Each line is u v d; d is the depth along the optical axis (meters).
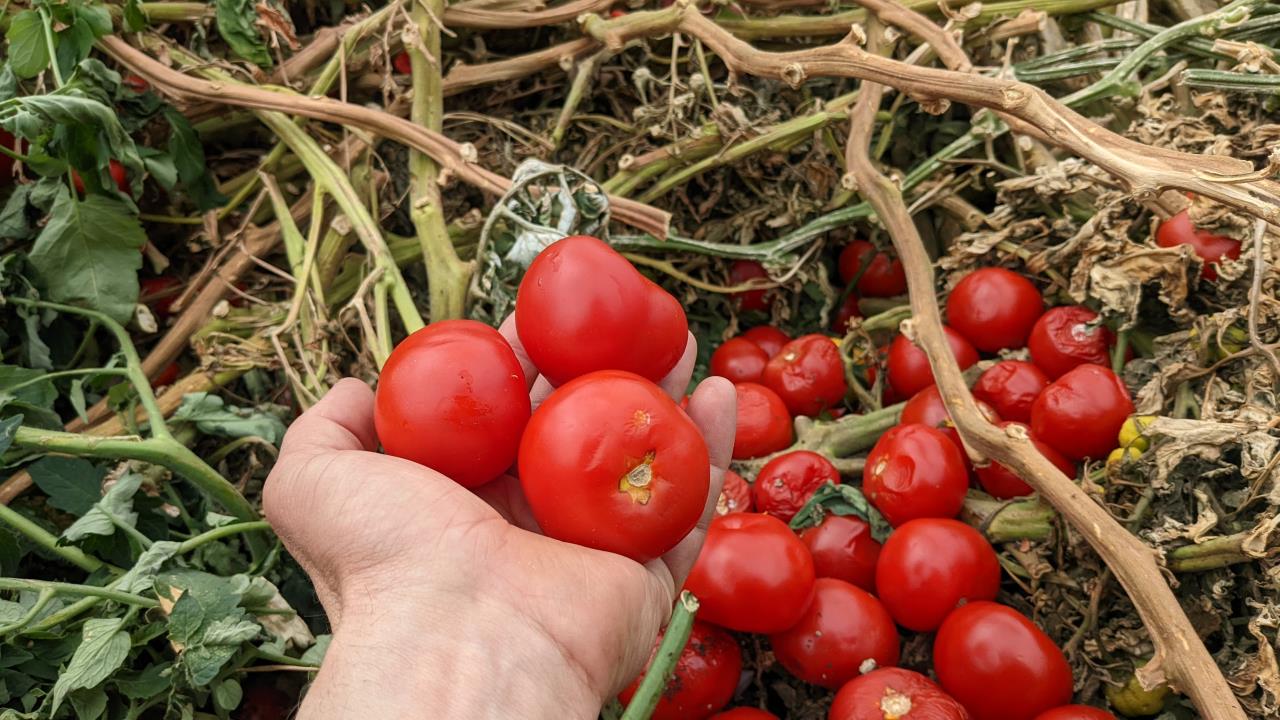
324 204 0.53
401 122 0.49
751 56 0.49
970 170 0.56
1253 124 0.49
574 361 0.35
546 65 0.57
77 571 0.44
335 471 0.33
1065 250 0.50
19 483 0.44
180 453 0.41
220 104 0.53
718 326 0.62
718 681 0.43
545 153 0.56
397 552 0.32
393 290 0.48
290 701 0.41
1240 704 0.37
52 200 0.47
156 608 0.37
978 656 0.41
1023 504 0.46
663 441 0.32
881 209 0.51
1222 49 0.51
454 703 0.30
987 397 0.51
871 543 0.47
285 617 0.41
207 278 0.52
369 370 0.49
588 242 0.36
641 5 0.59
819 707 0.45
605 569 0.32
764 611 0.42
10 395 0.43
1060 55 0.56
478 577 0.32
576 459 0.31
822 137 0.57
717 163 0.56
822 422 0.55
